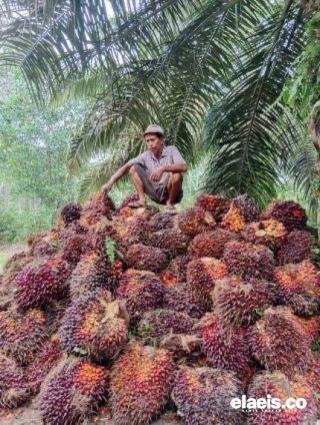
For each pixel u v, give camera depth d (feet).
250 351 4.65
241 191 13.60
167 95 11.91
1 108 24.91
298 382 4.33
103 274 5.74
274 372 4.43
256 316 4.82
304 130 12.57
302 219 6.79
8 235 30.19
